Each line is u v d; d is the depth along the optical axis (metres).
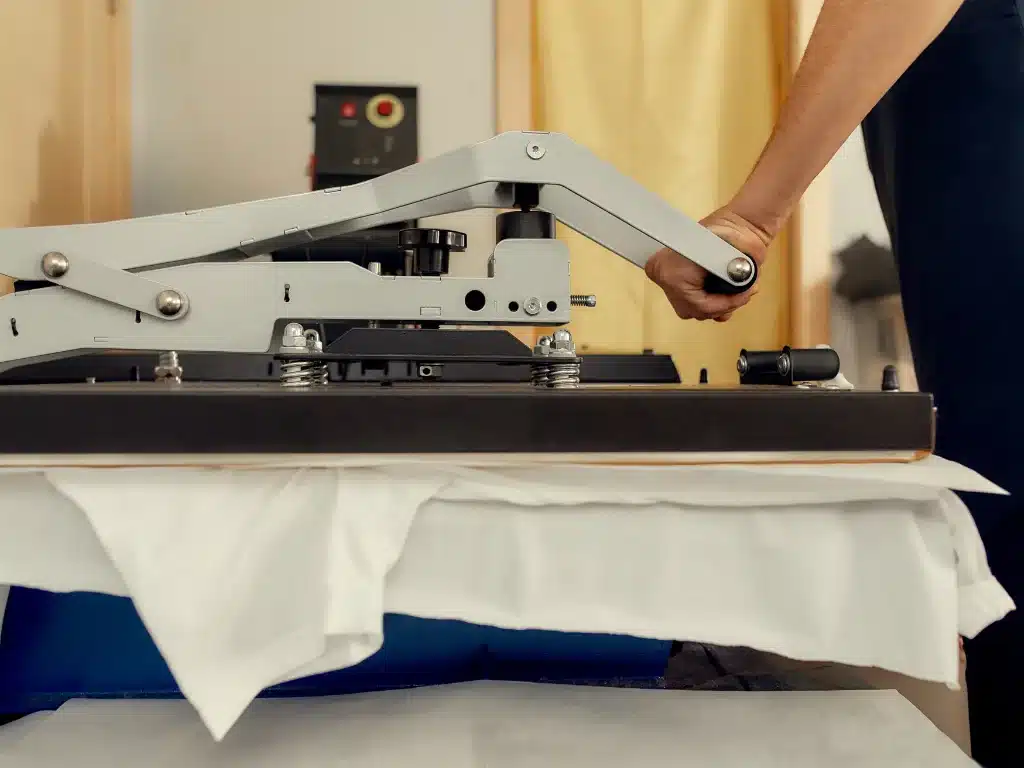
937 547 0.47
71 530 0.45
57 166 1.34
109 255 0.57
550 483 0.46
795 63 1.62
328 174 1.40
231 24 1.67
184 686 0.42
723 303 0.66
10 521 0.45
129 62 1.64
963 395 0.88
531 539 0.46
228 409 0.44
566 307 0.59
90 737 0.52
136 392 0.44
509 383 0.76
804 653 0.46
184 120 1.67
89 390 0.45
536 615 0.46
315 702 0.57
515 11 1.65
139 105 1.66
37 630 0.59
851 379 1.68
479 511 0.46
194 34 1.67
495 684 0.60
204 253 0.58
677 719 0.55
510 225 0.59
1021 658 0.80
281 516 0.44
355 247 1.08
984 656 0.82
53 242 0.57
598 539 0.47
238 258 0.62
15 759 0.49
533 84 1.66
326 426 0.44
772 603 0.47
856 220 1.67
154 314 0.56
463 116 1.69
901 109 0.95
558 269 0.59
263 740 0.51
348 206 0.58
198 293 0.57
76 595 0.59
